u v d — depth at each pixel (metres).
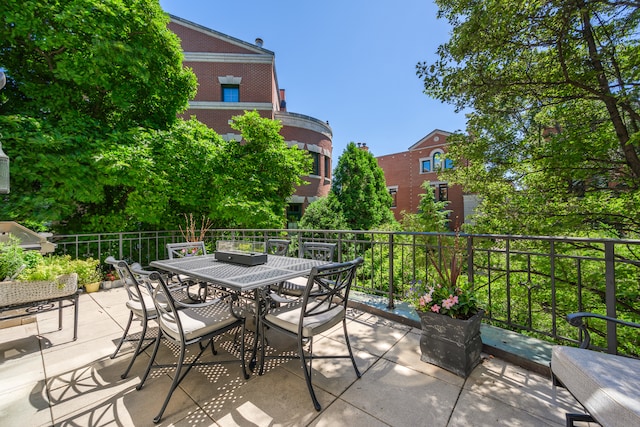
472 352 1.93
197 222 7.06
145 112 6.66
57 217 4.89
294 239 7.16
